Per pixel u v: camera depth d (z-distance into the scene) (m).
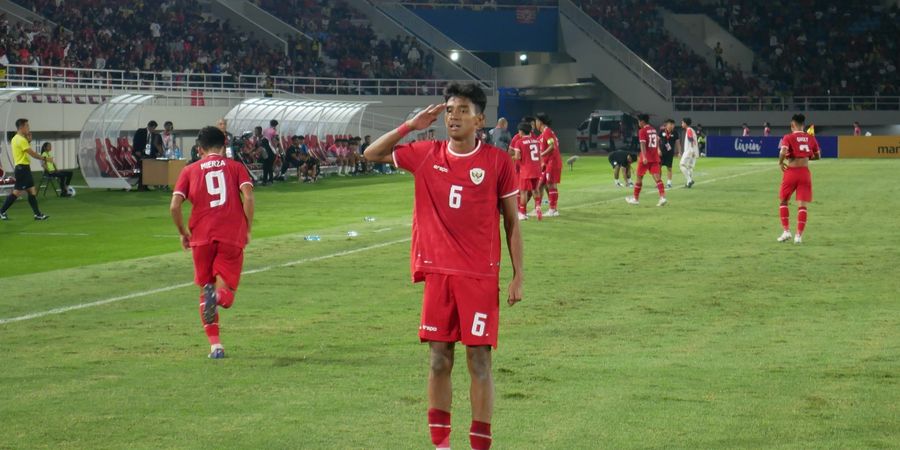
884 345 9.30
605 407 7.18
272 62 53.41
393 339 9.73
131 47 47.72
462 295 5.80
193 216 9.22
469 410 7.20
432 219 5.89
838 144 53.00
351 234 19.23
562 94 63.56
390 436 6.49
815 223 20.69
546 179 22.45
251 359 8.86
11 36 41.94
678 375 8.16
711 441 6.34
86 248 17.67
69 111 39.41
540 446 6.26
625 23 65.31
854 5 68.56
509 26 62.22
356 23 62.03
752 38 67.00
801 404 7.23
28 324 10.60
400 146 6.00
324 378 8.11
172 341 9.68
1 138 34.56
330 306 11.66
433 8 61.72
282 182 36.28
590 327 10.30
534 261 15.48
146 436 6.50
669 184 31.52
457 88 5.87
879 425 6.67
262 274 14.26
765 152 53.78
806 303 11.66
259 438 6.45
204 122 45.34
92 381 8.03
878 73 64.19
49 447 6.25
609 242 17.83
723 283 13.19
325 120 41.31
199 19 54.12
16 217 23.45
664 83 59.41
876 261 15.09
